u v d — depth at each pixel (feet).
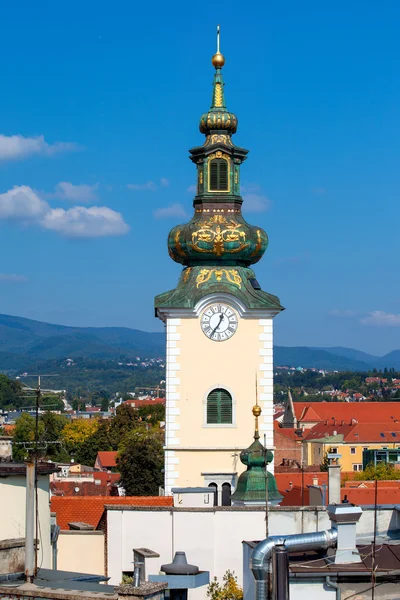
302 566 148.77
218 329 285.23
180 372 284.82
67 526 233.76
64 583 132.46
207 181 294.25
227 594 185.47
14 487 165.37
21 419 498.28
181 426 283.59
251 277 290.35
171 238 291.79
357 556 152.56
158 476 541.75
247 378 284.82
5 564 136.56
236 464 282.56
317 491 263.29
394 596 145.79
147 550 194.90
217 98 298.76
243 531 203.31
